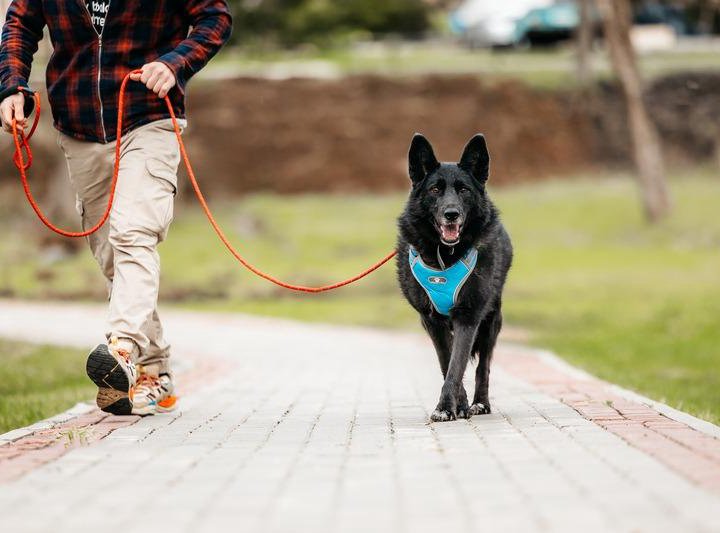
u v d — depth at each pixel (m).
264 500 4.86
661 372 15.80
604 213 41.47
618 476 5.29
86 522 4.45
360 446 6.49
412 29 60.31
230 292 31.30
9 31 7.75
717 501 4.64
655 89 48.69
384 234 39.50
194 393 10.43
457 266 7.89
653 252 35.97
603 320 24.55
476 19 53.75
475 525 4.31
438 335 8.37
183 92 7.88
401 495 4.93
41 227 37.16
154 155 7.73
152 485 5.24
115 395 7.65
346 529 4.28
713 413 9.30
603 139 48.53
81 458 6.06
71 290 31.02
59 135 7.95
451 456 6.03
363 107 48.88
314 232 39.88
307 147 47.78
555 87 49.25
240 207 44.34
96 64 7.72
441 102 48.97
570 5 51.72
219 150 47.34
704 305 26.00
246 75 49.47
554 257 35.31
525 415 8.07
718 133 47.66
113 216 7.65
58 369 14.06
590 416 7.80
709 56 51.41
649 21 54.31
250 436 7.03
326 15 53.59
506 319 25.12
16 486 5.21
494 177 46.66
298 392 10.64
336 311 27.69
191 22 8.03
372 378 12.41
